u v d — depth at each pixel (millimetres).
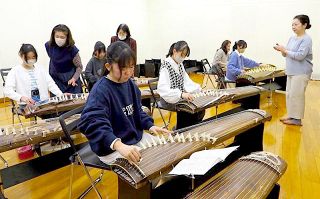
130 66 1384
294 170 2395
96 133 1306
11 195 2021
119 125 1483
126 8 8016
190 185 1705
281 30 7051
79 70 3029
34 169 2168
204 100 2537
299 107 3492
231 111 3602
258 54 7492
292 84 3441
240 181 1275
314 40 6637
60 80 2945
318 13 6500
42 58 5719
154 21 9133
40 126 1931
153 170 1112
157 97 2994
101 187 2125
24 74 2635
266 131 3338
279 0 6930
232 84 5230
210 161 1177
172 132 1585
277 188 1739
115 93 1454
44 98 2727
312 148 2857
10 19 5125
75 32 6461
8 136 1728
